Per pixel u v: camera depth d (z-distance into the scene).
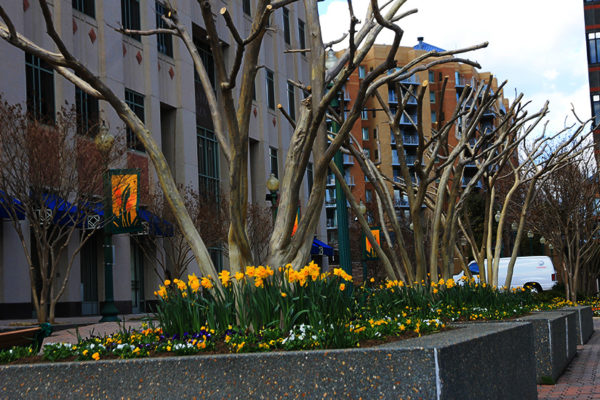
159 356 5.91
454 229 12.11
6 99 20.30
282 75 39.94
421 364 4.54
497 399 5.71
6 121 18.28
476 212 57.72
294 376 4.81
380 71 6.69
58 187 18.22
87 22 24.78
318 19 7.53
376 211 55.94
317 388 4.75
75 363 5.21
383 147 84.31
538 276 37.44
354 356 4.70
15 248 20.72
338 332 5.73
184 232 7.13
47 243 17.81
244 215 7.10
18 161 18.00
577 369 11.23
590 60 60.19
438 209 11.42
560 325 10.65
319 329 5.99
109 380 5.13
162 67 29.55
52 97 22.83
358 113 6.94
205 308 6.66
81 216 20.94
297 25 43.19
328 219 88.62
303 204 40.97
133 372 5.10
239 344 5.73
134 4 27.86
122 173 19.53
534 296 19.66
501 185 33.41
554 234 26.19
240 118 7.01
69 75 7.24
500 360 5.91
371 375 4.64
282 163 39.25
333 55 13.63
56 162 18.02
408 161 85.12
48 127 20.22
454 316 10.08
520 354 6.74
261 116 37.22
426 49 86.12
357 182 86.62
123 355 5.99
